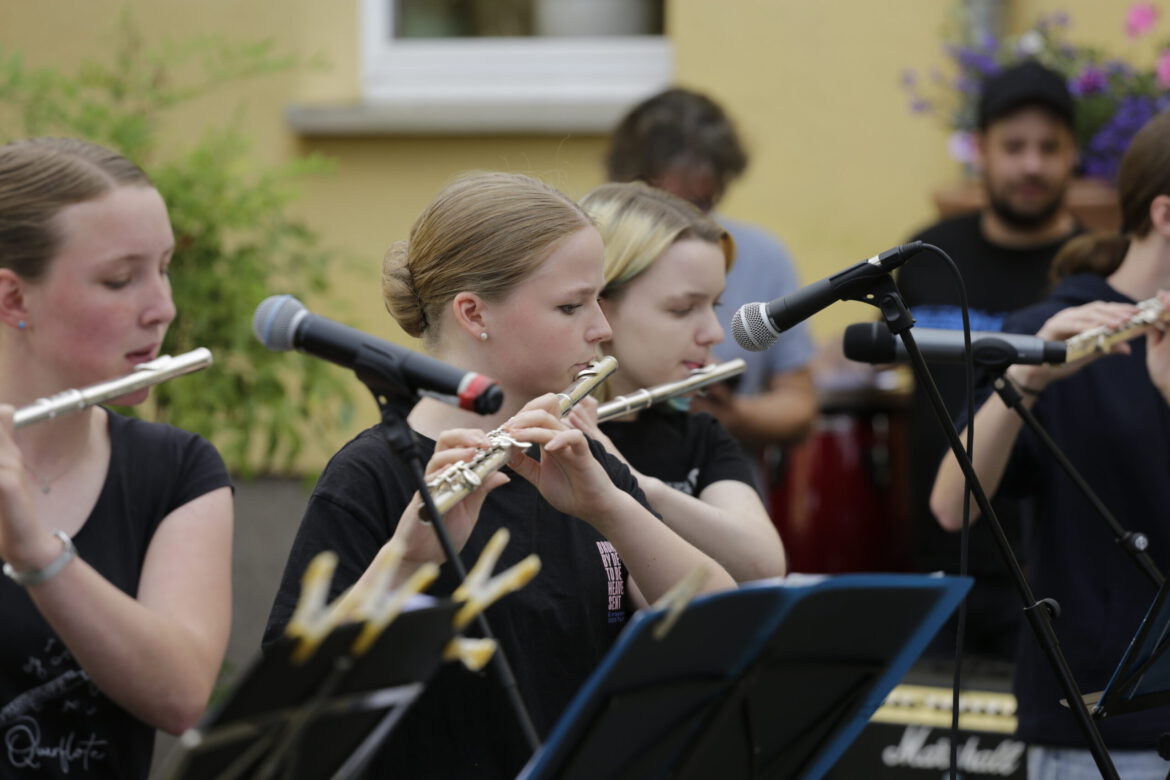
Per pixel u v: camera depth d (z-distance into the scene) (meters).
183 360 8.17
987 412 11.52
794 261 20.20
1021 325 11.97
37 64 20.48
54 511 8.14
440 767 8.75
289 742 6.41
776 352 16.66
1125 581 11.38
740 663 7.27
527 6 21.25
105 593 7.61
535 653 8.97
